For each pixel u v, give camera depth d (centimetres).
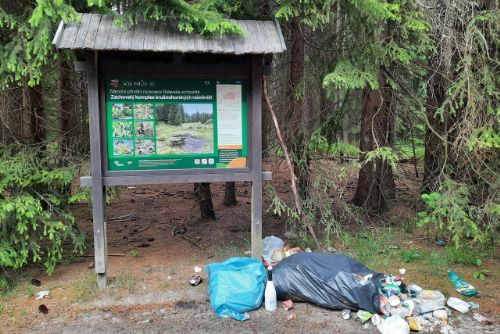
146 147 455
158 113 455
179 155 464
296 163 599
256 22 466
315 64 598
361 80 510
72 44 392
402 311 386
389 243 596
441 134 604
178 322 390
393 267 512
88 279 475
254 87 466
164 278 485
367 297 394
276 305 414
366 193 722
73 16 403
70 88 641
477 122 522
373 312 391
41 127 603
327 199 598
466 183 562
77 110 633
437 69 558
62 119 640
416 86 646
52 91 652
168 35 425
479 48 553
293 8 496
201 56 472
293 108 598
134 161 454
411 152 720
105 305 421
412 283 465
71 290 452
